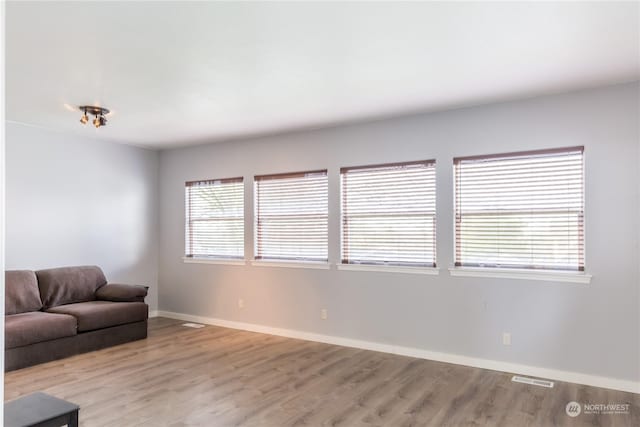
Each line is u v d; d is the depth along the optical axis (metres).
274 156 5.12
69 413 2.09
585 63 2.91
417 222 4.20
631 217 3.26
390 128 4.34
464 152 3.95
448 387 3.35
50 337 4.00
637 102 3.25
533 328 3.61
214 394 3.21
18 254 4.62
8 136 4.53
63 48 2.64
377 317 4.38
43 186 4.84
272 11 2.19
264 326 5.16
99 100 3.72
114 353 4.30
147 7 2.15
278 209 5.11
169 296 6.05
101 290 5.04
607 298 3.34
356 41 2.56
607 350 3.33
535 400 3.09
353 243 4.57
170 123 4.55
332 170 4.70
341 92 3.52
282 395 3.20
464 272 3.89
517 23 2.34
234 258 5.46
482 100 3.74
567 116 3.51
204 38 2.51
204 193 5.76
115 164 5.61
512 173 3.75
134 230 5.84
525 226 3.69
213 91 3.48
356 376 3.60
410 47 2.65
